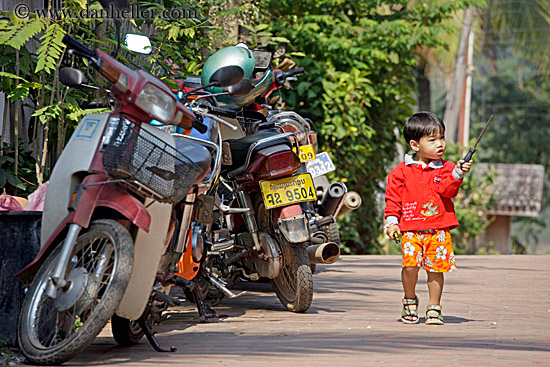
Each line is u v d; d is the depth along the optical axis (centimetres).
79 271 865
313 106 2878
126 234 875
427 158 1218
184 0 1728
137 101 896
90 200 880
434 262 1187
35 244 971
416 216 1189
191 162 919
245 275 1359
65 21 1296
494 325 1193
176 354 955
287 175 1255
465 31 5862
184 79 1495
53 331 956
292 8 3098
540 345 1024
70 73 968
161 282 1030
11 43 1191
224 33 2177
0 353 910
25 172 1332
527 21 7688
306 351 973
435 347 1001
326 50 2950
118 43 963
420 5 3297
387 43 3039
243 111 1455
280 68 1931
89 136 914
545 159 8638
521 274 2000
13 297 957
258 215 1320
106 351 977
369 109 3144
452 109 5925
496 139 8675
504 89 8850
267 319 1242
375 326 1175
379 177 3253
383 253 3669
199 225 1155
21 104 1413
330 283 1748
